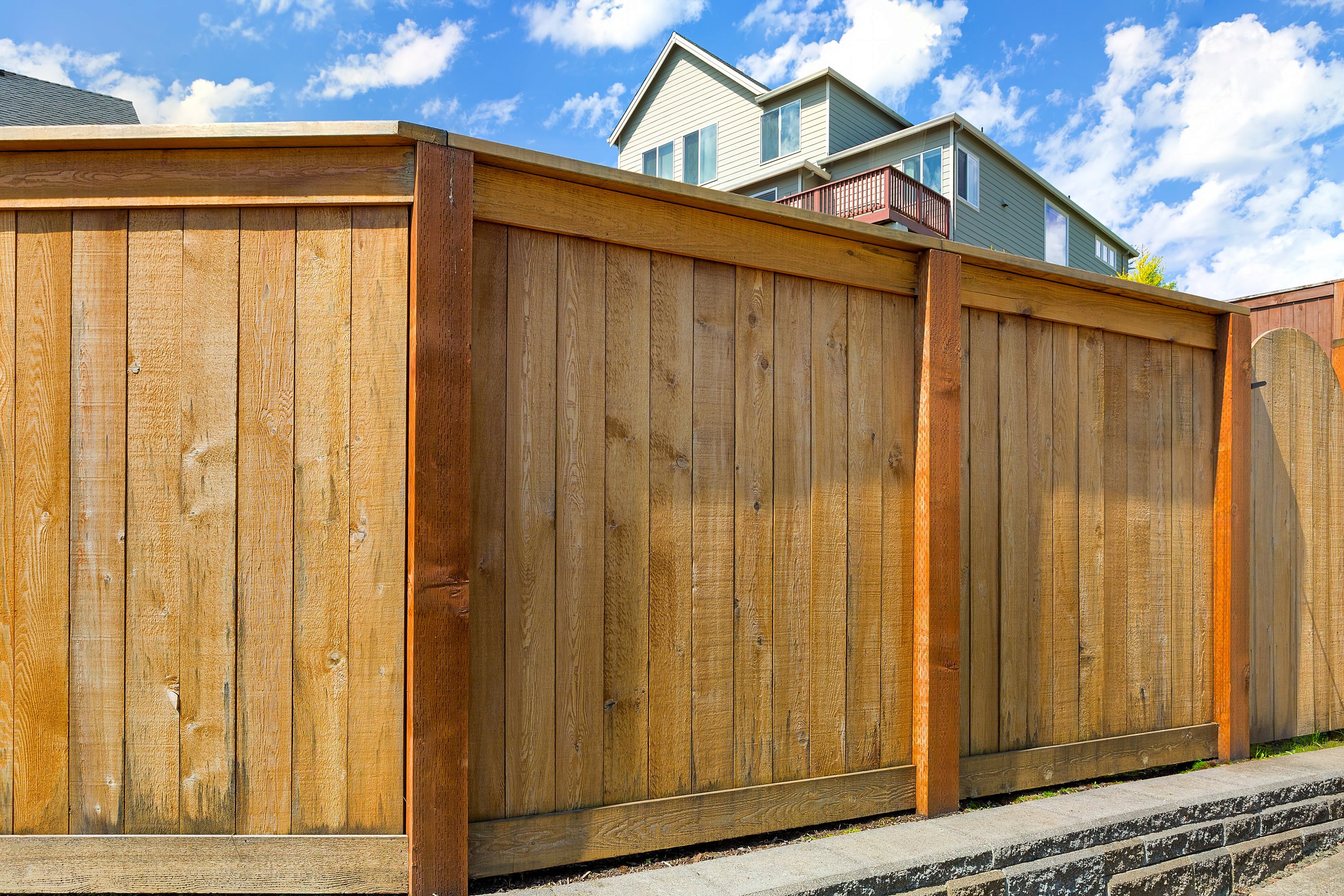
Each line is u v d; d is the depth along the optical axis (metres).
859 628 2.96
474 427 2.35
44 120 12.43
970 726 3.18
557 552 2.45
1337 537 4.49
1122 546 3.65
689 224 2.67
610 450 2.54
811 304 2.93
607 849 2.46
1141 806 3.10
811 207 16.75
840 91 18.30
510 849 2.33
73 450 2.19
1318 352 4.43
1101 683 3.55
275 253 2.25
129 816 2.18
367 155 2.24
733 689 2.71
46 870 2.15
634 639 2.56
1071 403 3.53
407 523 2.24
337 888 2.18
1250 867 3.22
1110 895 2.83
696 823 2.60
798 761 2.82
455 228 2.24
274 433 2.23
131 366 2.21
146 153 2.21
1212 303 3.86
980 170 18.64
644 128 21.50
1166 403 3.84
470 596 2.32
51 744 2.17
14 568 2.17
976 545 3.23
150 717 2.18
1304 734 4.28
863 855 2.55
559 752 2.43
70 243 2.21
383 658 2.23
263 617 2.21
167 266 2.22
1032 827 2.84
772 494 2.81
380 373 2.25
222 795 2.20
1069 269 3.38
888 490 3.05
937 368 3.06
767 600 2.79
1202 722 3.86
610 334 2.56
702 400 2.70
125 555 2.19
